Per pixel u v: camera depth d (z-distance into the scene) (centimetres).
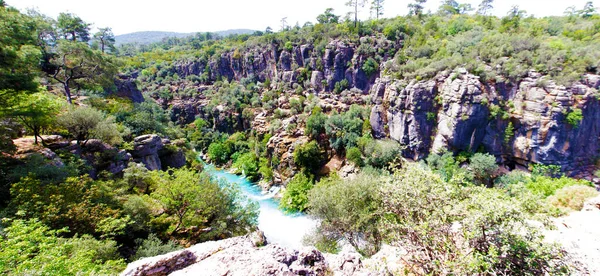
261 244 2472
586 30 5988
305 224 4150
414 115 5138
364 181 2298
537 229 825
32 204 1507
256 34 15588
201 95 10894
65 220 1546
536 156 4334
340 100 7825
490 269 779
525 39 5200
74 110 3042
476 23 7850
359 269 959
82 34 6662
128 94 7112
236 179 6456
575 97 4156
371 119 6000
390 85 5741
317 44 8900
